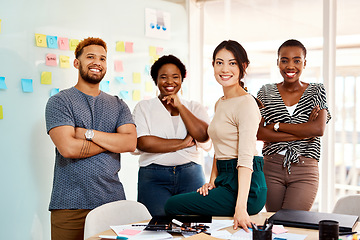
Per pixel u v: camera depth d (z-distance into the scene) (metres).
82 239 2.62
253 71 4.07
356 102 3.54
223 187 2.21
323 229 1.65
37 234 3.24
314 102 2.92
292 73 2.95
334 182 3.64
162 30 4.11
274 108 2.99
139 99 3.93
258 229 1.64
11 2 3.06
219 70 2.23
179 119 3.13
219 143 2.26
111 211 2.28
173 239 1.87
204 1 4.37
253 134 2.12
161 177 3.04
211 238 1.82
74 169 2.59
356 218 2.05
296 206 2.84
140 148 3.05
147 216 2.41
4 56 3.03
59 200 2.61
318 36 3.67
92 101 2.70
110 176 2.67
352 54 3.54
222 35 4.29
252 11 4.05
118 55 3.76
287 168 2.90
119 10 3.76
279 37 3.91
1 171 3.03
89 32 3.54
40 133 3.25
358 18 3.49
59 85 3.35
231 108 2.19
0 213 3.03
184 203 2.25
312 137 2.93
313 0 3.68
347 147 3.58
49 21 3.28
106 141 2.62
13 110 3.09
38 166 3.24
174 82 3.08
